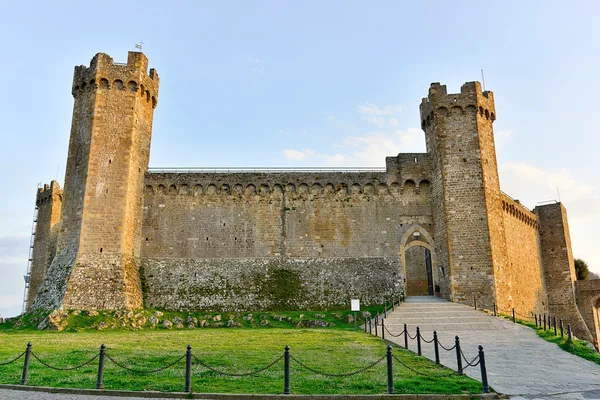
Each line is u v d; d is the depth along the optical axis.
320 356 18.03
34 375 14.51
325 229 41.28
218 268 39.62
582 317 52.34
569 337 21.48
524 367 16.75
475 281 36.66
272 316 35.03
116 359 16.95
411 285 49.12
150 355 17.88
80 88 39.53
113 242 35.44
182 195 41.62
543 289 52.81
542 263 54.66
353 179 42.50
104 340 23.31
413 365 16.42
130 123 38.31
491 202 38.66
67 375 14.50
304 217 41.53
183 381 13.60
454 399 12.12
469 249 37.38
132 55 39.94
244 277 39.25
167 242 40.28
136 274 37.59
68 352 18.69
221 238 40.69
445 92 41.03
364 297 38.72
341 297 38.72
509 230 45.75
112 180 36.69
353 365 16.14
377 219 41.62
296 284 39.22
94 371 15.10
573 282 53.91
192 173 42.00
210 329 31.09
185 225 40.81
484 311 33.12
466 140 39.72
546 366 17.02
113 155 37.28
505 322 29.56
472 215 38.00
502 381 14.40
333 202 42.00
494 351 20.16
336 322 33.75
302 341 22.92
